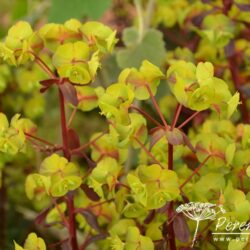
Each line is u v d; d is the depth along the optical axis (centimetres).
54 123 95
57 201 63
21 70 81
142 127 59
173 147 61
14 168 81
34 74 81
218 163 60
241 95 74
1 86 79
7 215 84
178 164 66
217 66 75
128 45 80
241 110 75
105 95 56
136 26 85
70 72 57
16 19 98
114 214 64
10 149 59
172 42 84
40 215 62
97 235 62
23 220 84
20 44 58
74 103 57
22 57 58
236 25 72
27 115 83
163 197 56
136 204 59
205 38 75
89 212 61
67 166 58
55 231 81
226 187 58
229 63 75
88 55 57
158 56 79
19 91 82
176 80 56
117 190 63
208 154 60
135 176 57
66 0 83
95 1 83
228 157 59
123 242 59
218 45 73
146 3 90
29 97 83
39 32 59
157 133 57
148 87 58
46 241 81
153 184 56
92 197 61
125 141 58
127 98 56
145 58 79
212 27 72
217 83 56
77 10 83
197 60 77
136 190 56
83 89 62
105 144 62
